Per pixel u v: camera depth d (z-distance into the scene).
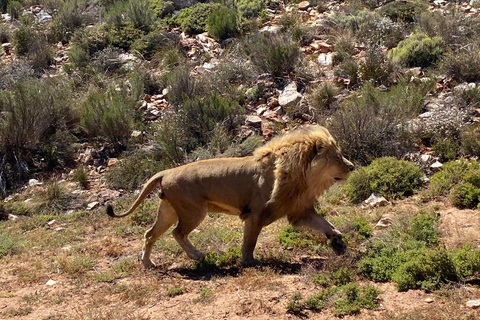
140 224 10.84
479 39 16.16
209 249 8.98
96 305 7.34
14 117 14.30
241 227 10.05
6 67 18.86
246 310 6.70
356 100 13.37
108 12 21.75
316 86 15.23
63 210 12.34
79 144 14.75
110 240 9.86
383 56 15.52
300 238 8.84
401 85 13.85
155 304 7.21
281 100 14.66
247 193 7.93
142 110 15.74
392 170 10.66
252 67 16.45
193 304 7.04
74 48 19.09
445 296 6.57
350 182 10.70
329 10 20.27
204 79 16.17
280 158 7.70
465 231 8.41
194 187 8.09
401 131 12.34
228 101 14.55
